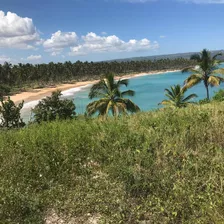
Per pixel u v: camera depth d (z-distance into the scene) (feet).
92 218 12.17
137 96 215.51
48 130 21.89
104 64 453.58
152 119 21.09
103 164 16.10
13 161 16.47
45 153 17.12
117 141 16.71
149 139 16.28
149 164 14.05
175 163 14.08
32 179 14.94
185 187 12.10
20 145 18.22
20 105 55.93
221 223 9.96
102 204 12.59
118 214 11.72
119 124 20.47
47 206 13.00
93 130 20.57
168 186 12.71
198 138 16.46
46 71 371.15
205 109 22.67
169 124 18.89
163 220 11.10
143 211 11.68
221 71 107.45
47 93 269.03
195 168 13.37
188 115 20.79
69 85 350.43
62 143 18.22
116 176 14.43
